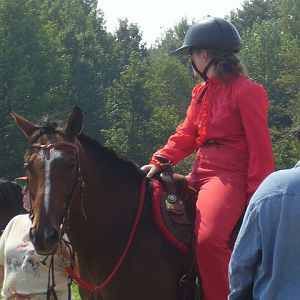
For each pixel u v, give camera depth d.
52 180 4.42
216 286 4.70
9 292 5.50
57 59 49.03
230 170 4.95
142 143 51.47
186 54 5.39
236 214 4.77
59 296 5.49
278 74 59.09
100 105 57.81
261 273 3.37
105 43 68.75
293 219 3.28
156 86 61.94
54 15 64.81
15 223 5.66
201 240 4.69
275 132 45.84
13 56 45.47
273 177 3.40
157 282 4.81
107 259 4.84
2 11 46.59
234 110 4.98
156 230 4.88
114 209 4.89
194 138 5.33
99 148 4.96
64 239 5.18
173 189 5.02
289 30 65.75
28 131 4.73
